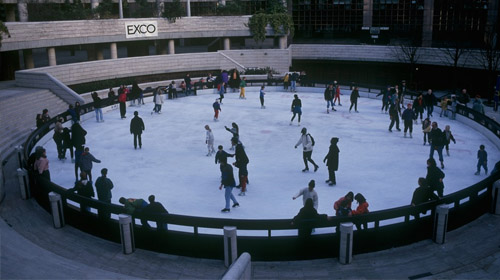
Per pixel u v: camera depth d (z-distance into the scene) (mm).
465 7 41938
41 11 38250
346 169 17938
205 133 23578
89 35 37750
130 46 49094
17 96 27875
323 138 22469
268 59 45812
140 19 40719
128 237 11133
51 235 12242
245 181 15305
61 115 24391
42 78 31234
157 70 41500
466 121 25359
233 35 45469
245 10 49969
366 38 46344
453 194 11898
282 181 16672
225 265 10648
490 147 20891
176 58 42406
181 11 42719
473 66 35906
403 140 22078
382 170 17812
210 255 11023
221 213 13898
